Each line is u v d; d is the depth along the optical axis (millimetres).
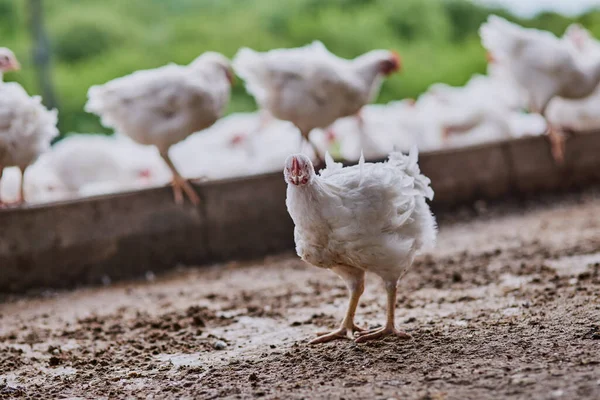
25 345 7641
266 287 9531
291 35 24641
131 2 25359
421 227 6508
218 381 5895
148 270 11008
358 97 12227
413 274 9312
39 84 17406
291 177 6004
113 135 20953
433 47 25969
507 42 13852
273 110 11953
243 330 7613
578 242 10258
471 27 27297
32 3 16906
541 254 9781
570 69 13703
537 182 14484
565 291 7680
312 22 25094
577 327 6258
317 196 6094
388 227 6258
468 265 9562
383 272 6395
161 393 5754
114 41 23562
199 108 11133
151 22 24953
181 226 11250
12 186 11680
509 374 5305
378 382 5418
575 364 5375
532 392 4914
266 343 7012
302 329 7414
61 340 7754
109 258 10727
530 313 6914
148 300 9359
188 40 23953
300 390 5430
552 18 27625
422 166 13383
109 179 13867
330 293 8867
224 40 23922
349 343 6508
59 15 23922
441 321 7031
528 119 17312
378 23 25656
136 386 6004
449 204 13641
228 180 11680
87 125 20828
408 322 7129
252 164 14156
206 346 7102
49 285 10320
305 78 11625
